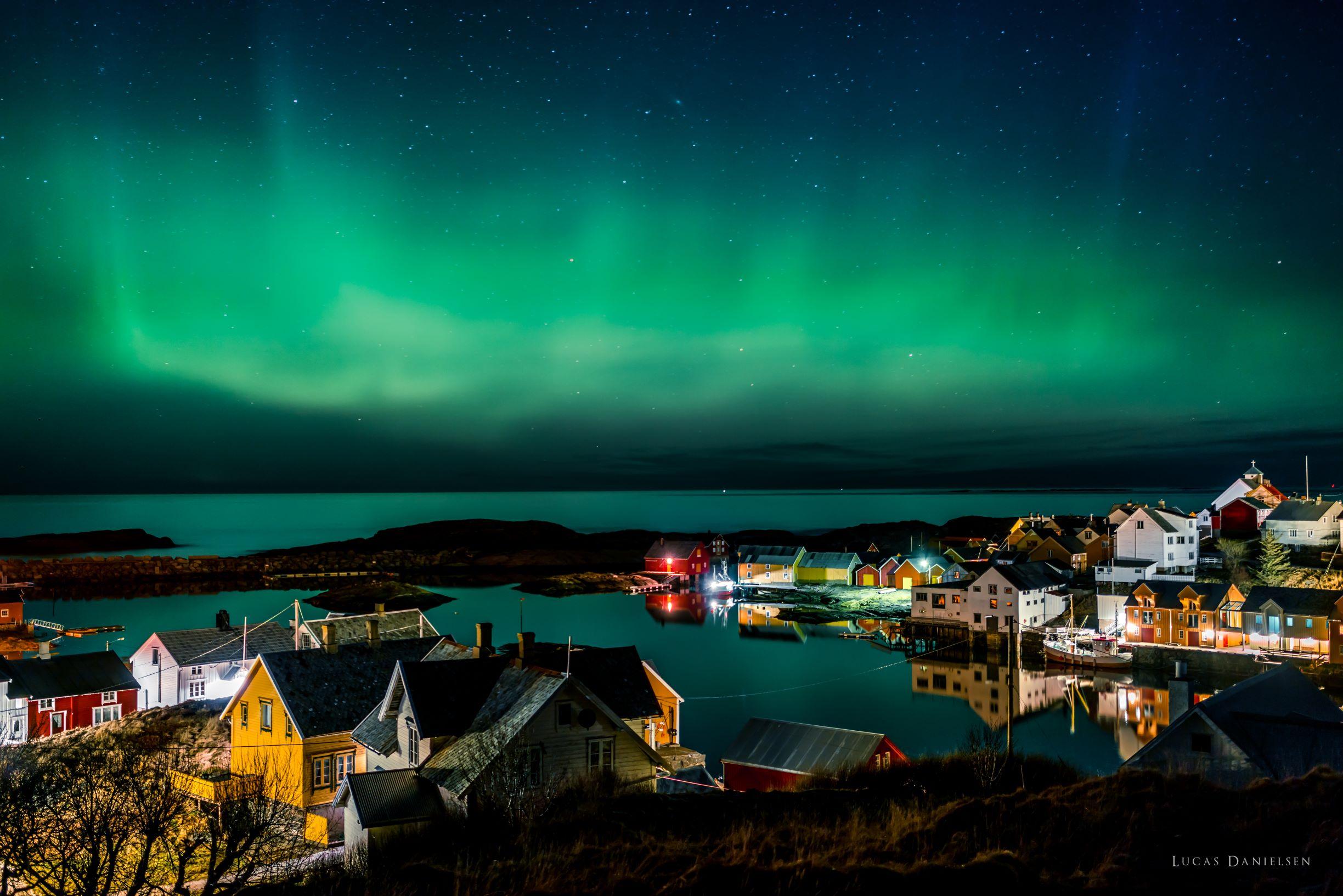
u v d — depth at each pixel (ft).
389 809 83.30
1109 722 190.90
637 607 380.17
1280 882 47.57
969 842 59.36
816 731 124.67
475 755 85.61
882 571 409.49
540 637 296.51
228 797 69.67
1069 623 274.77
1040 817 63.93
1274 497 356.18
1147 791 65.46
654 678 138.51
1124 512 352.49
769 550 449.89
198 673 171.73
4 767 86.79
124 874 60.49
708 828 73.26
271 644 179.63
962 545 613.52
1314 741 82.17
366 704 115.34
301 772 108.17
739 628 324.19
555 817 76.33
